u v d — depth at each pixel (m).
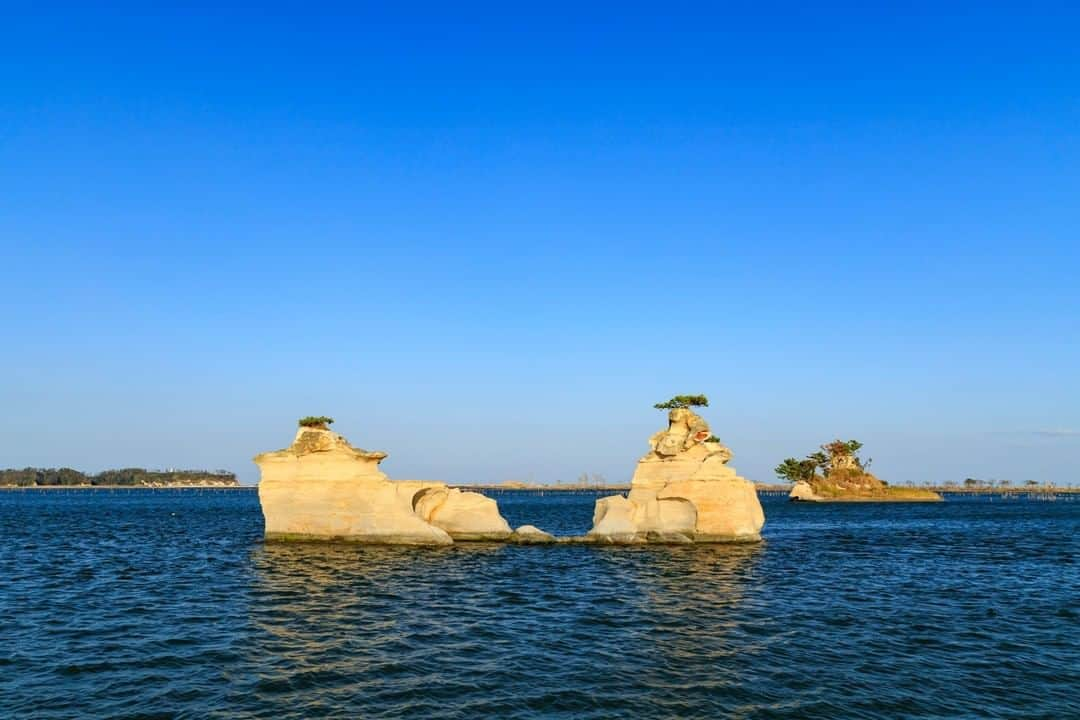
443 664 18.44
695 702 15.82
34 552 43.69
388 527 46.06
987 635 22.50
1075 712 15.55
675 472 52.00
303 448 47.28
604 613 25.39
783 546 51.50
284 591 28.80
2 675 17.08
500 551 44.62
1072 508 138.25
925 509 132.75
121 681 16.72
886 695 16.48
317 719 14.45
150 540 52.78
